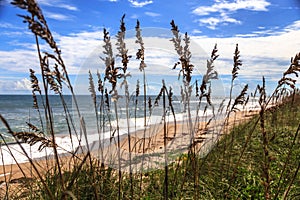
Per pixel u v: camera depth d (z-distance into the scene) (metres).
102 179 3.63
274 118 7.99
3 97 82.50
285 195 2.61
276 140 6.71
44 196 3.54
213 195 4.02
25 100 67.62
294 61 2.41
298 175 4.53
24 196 3.97
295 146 6.27
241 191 4.16
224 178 4.49
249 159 5.40
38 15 1.71
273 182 4.29
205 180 4.31
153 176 4.56
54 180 3.60
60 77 2.01
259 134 7.28
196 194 3.24
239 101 4.02
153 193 4.12
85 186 3.47
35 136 2.06
